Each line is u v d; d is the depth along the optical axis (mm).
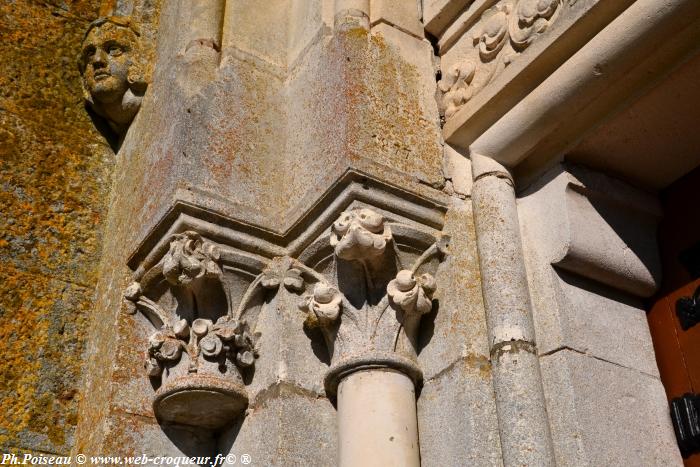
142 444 3264
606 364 3074
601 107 3207
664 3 2904
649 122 3219
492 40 3494
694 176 3393
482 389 2990
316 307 3180
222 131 3568
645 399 3088
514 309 3074
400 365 3088
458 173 3469
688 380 3131
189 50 3807
